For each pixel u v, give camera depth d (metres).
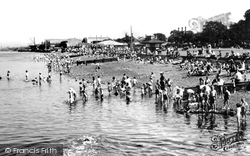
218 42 112.00
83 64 95.88
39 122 27.06
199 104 30.16
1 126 25.67
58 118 28.66
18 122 27.17
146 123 25.77
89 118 28.38
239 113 22.16
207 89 29.50
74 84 55.59
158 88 37.22
